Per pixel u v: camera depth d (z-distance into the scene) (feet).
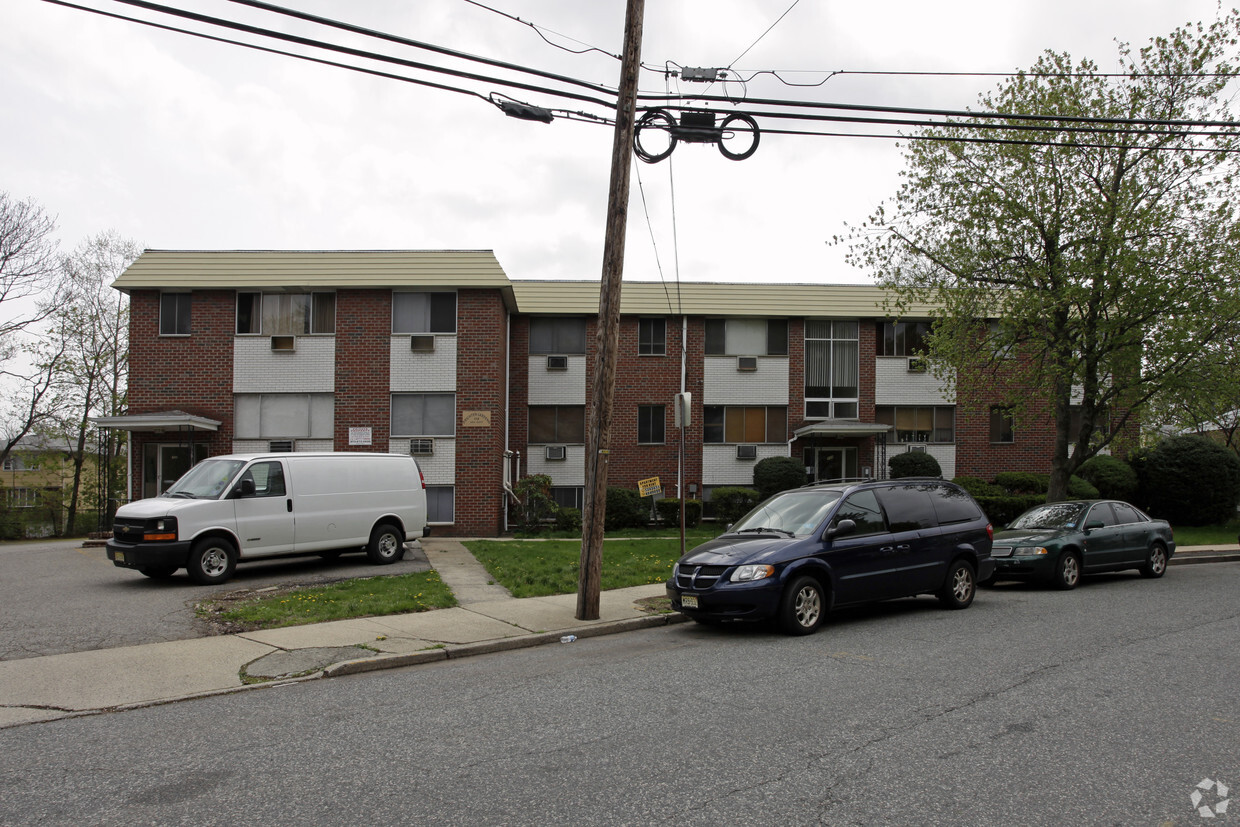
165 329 73.56
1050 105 58.90
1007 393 65.72
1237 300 55.06
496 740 17.60
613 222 32.96
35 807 14.08
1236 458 83.51
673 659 26.00
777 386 85.97
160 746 17.66
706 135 36.29
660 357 85.56
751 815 13.29
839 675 23.21
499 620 32.14
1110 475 83.15
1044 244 61.77
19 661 25.66
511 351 84.94
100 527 104.06
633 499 78.33
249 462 43.14
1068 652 26.04
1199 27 56.70
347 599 35.63
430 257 74.69
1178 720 18.54
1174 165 57.67
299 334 73.77
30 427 113.70
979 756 16.14
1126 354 58.54
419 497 50.03
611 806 13.75
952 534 35.40
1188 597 39.11
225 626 30.60
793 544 30.25
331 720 19.54
